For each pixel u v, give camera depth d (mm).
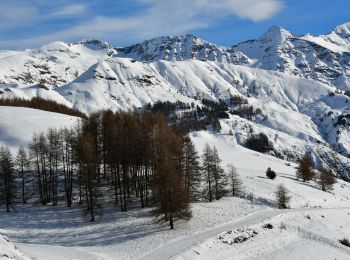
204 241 62844
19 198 90312
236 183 96750
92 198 80188
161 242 64938
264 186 105375
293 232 74688
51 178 96312
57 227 74875
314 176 128125
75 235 71125
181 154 84125
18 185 95938
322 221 81375
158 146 83250
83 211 82562
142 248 62656
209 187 90000
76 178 98562
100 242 67812
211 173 92062
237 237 67125
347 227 82750
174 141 84875
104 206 83938
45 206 86188
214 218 77062
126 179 85938
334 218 84250
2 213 82000
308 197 103562
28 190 94312
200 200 90812
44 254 54125
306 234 74625
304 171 126125
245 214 80188
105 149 95312
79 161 83625
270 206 88875
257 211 82688
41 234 71562
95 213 80312
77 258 55125
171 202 72062
